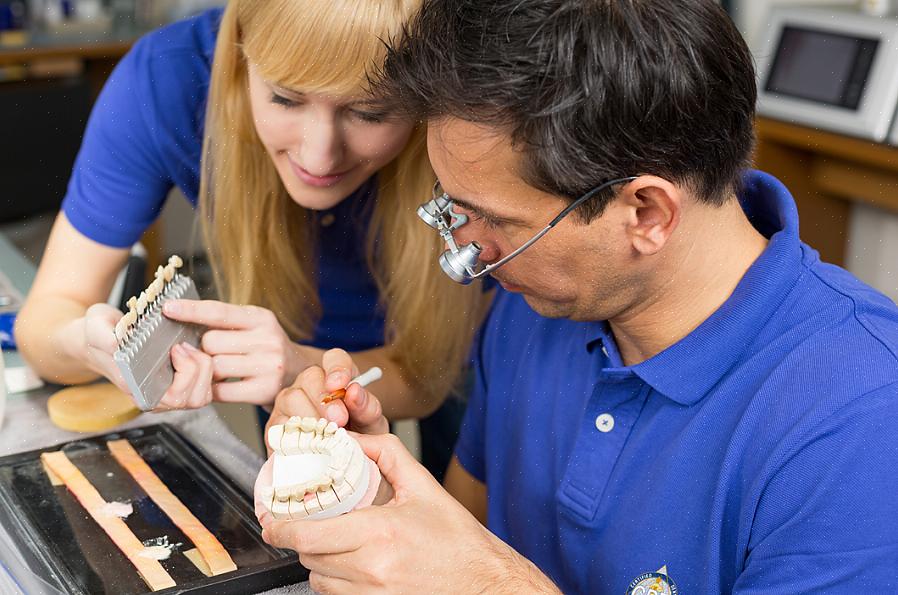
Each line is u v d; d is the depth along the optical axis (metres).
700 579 0.88
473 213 0.81
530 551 1.06
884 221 2.62
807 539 0.78
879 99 2.43
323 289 1.48
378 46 0.99
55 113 2.67
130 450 1.11
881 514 0.76
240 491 1.05
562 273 0.82
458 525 0.84
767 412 0.83
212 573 0.91
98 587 0.90
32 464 1.09
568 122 0.71
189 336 1.14
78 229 1.38
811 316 0.85
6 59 3.31
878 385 0.79
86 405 1.20
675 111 0.73
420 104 0.77
